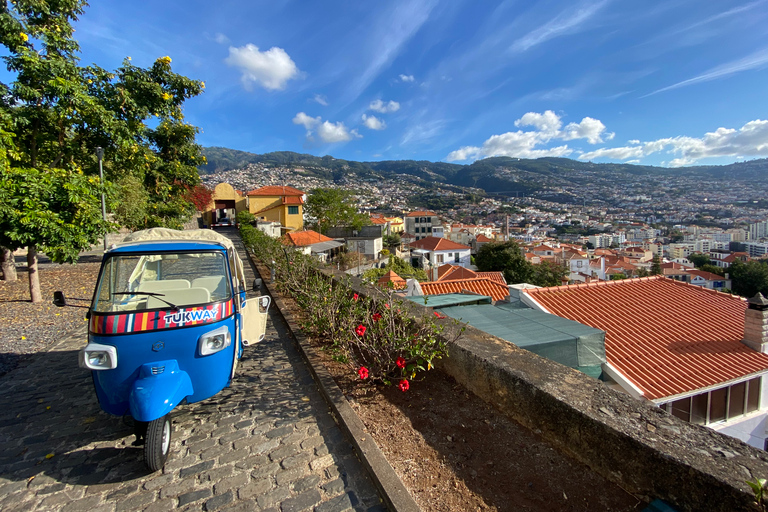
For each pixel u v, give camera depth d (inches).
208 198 1766.7
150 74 474.6
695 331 323.0
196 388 125.8
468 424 124.6
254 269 559.8
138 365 118.0
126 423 122.1
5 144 298.7
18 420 149.2
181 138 586.9
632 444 83.2
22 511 99.7
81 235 283.1
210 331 128.6
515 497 91.6
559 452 104.0
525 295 377.7
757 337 295.0
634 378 261.9
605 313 350.3
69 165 397.4
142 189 626.8
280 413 149.0
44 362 215.8
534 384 112.4
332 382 164.4
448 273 1202.0
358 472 111.9
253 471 114.1
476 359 138.5
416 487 98.3
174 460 121.1
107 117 370.0
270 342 240.4
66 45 357.4
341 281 269.1
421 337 151.6
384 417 134.8
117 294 129.9
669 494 75.8
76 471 117.0
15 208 255.8
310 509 97.4
